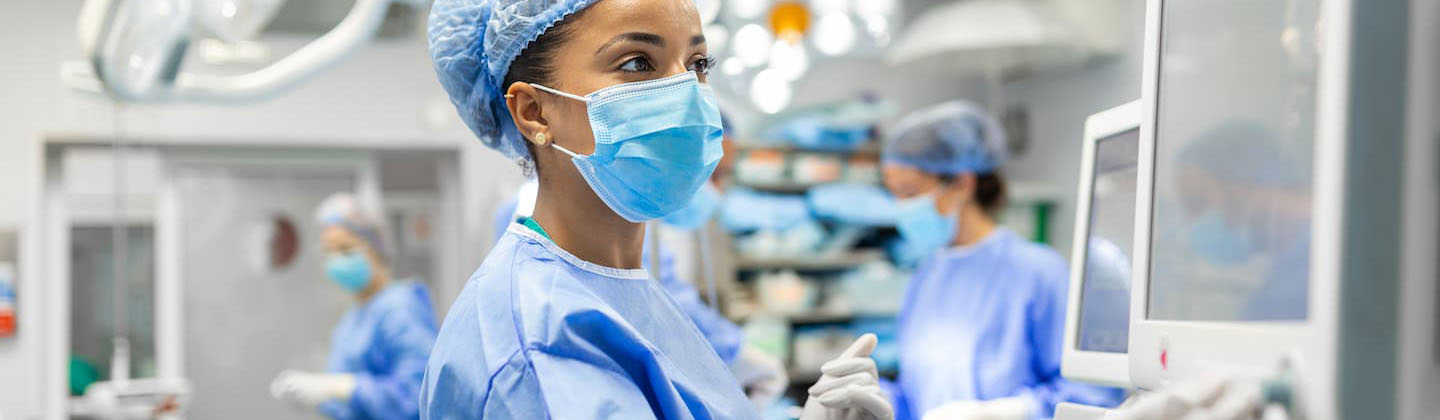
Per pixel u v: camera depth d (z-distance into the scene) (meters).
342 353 3.43
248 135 3.88
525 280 0.91
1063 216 4.45
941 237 2.52
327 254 3.44
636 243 1.04
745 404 1.07
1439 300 0.58
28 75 3.66
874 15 3.00
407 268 4.54
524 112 0.99
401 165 4.63
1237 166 0.75
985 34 3.71
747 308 4.21
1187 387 0.72
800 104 4.57
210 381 4.09
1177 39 0.87
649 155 0.95
